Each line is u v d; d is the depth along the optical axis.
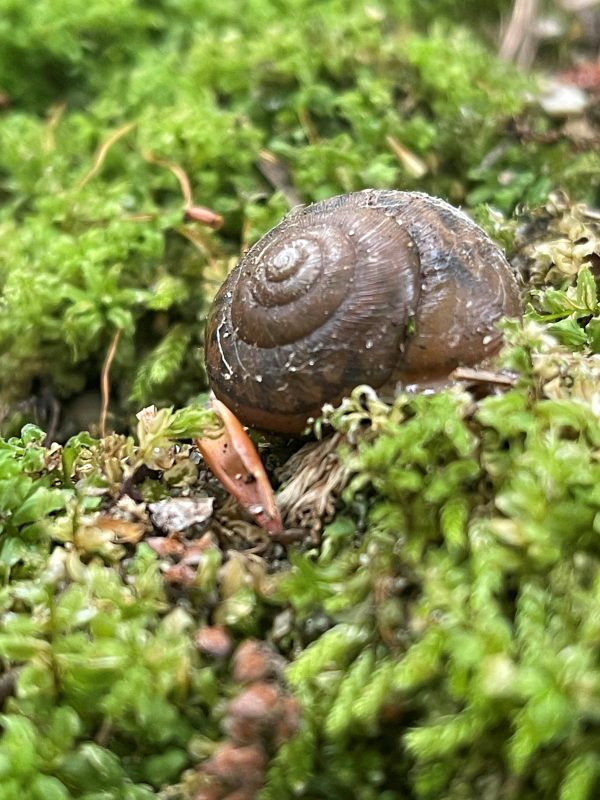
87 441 0.07
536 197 0.09
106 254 0.08
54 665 0.05
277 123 0.10
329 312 0.06
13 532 0.06
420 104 0.10
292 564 0.05
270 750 0.05
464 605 0.05
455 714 0.05
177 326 0.08
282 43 0.10
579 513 0.05
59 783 0.05
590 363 0.06
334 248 0.06
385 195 0.06
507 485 0.05
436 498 0.05
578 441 0.05
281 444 0.06
